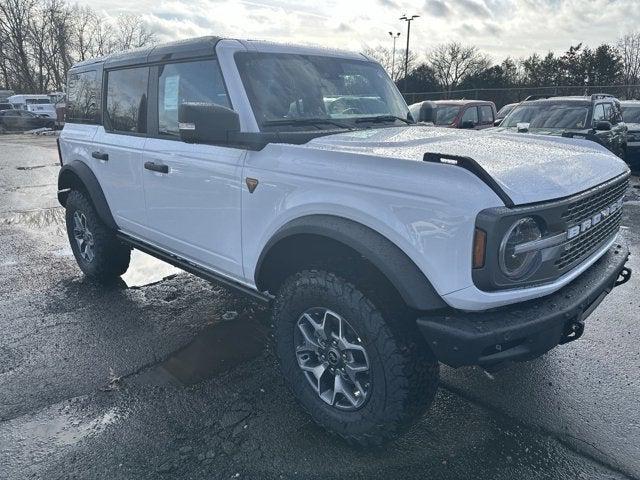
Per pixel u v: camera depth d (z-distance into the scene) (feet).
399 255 7.21
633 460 8.24
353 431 8.21
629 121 43.57
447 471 7.99
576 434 8.86
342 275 7.83
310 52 11.31
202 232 10.70
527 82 176.96
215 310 13.87
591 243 8.67
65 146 15.79
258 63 10.12
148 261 18.01
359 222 7.63
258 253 9.39
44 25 200.23
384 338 7.42
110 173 13.41
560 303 7.54
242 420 9.20
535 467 8.09
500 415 9.40
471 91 86.99
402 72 158.20
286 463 8.13
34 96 120.78
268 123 9.54
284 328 8.88
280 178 8.63
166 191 11.40
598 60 168.55
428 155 7.20
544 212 7.00
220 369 10.92
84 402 9.75
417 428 9.01
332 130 10.13
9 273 16.93
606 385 10.35
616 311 13.92
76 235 16.12
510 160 7.90
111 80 13.30
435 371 7.74
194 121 8.34
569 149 9.58
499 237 6.60
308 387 8.87
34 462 8.16
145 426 9.04
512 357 7.13
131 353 11.57
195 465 8.09
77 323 13.09
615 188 9.33
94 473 7.93
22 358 11.35
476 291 6.79
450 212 6.69
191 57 10.56
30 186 34.50
